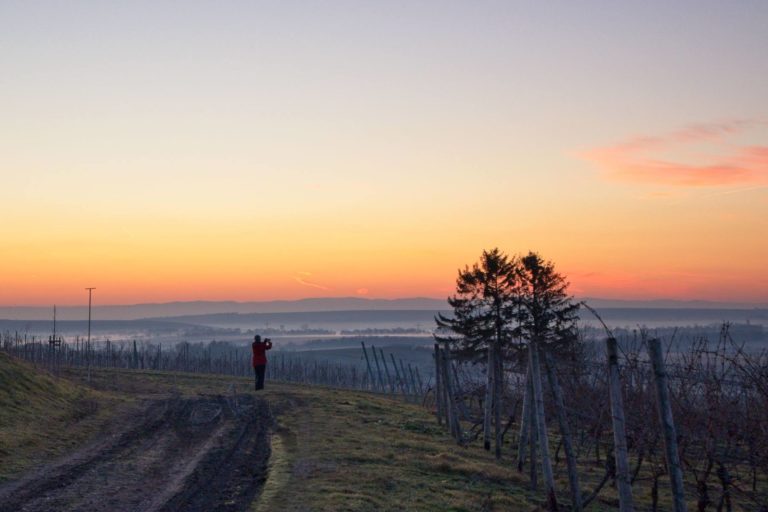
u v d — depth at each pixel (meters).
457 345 54.59
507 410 28.36
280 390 37.69
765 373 12.43
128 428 24.50
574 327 51.56
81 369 46.03
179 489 15.83
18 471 16.97
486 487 17.34
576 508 15.24
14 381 26.94
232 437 23.06
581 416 20.06
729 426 13.49
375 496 15.24
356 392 44.50
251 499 14.94
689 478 20.97
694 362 14.07
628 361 15.70
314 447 20.95
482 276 54.12
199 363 76.75
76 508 13.98
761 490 18.66
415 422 28.67
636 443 15.96
